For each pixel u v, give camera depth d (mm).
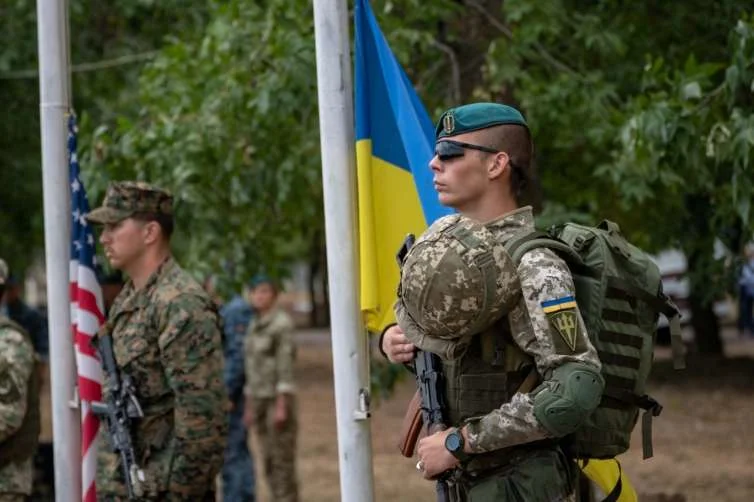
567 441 4047
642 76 8047
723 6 8906
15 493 6543
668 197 9312
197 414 5820
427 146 5156
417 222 5145
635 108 7270
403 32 8508
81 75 13867
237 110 8789
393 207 5164
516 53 8578
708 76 7203
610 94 8711
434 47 9328
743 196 6398
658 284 4199
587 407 3746
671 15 9039
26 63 13617
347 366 5004
